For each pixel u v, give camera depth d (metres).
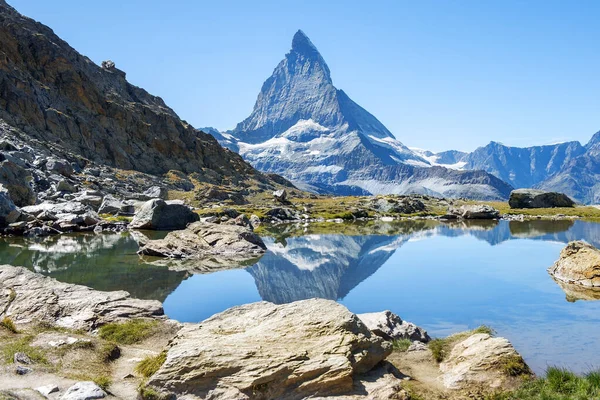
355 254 55.84
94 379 15.77
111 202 91.25
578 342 23.38
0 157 88.06
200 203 130.50
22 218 67.00
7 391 14.05
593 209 128.62
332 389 15.88
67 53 194.25
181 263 47.53
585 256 39.56
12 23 171.75
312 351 16.95
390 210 132.38
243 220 77.56
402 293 35.31
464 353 19.31
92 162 146.12
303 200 168.00
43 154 120.56
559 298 33.00
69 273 41.00
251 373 15.59
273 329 18.17
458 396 16.64
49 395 14.16
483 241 67.12
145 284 37.88
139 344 21.48
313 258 52.62
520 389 16.88
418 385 17.45
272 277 41.72
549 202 142.88
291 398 15.48
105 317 24.39
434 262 49.47
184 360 15.95
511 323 27.05
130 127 181.25
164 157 185.62
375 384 16.59
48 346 18.66
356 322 18.75
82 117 162.25
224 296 34.28
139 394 14.72
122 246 56.62
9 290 26.27
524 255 53.56
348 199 175.00
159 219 73.94
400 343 22.25
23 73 157.12
